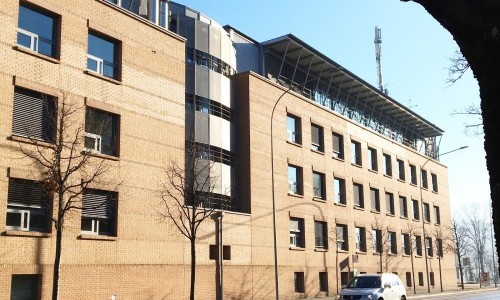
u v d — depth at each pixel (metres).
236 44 35.56
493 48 2.93
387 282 22.94
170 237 23.38
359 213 40.59
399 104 49.06
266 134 31.91
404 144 55.41
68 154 19.31
